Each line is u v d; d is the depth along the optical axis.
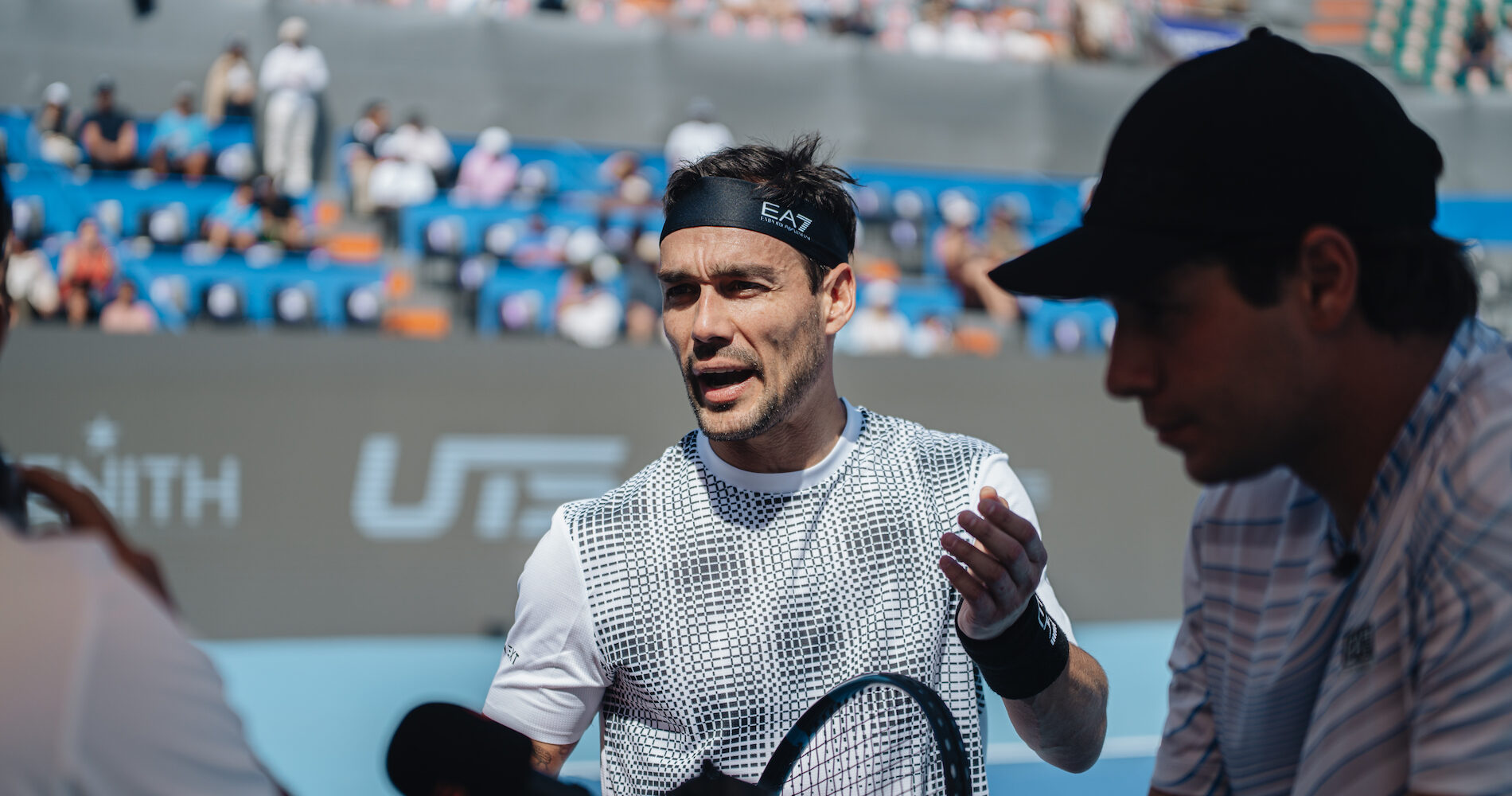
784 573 1.44
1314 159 0.82
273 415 4.93
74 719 0.63
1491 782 0.76
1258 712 1.04
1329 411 0.87
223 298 6.87
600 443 5.17
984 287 7.71
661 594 1.43
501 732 1.02
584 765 3.58
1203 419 0.87
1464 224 8.08
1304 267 0.83
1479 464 0.78
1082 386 5.54
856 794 1.38
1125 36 9.42
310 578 4.90
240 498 4.88
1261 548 1.06
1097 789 3.65
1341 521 0.94
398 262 7.23
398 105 7.55
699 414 1.45
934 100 7.89
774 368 1.42
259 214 7.11
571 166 7.65
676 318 1.46
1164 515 5.57
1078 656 1.49
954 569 1.20
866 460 1.51
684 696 1.41
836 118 7.79
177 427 4.86
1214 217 0.83
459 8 8.19
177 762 0.67
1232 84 0.85
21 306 6.52
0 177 0.82
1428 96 8.07
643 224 7.43
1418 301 0.84
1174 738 1.19
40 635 0.64
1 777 0.61
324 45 7.49
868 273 7.83
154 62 7.43
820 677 1.42
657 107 7.70
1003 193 8.01
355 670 4.58
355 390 5.00
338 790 3.46
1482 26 9.84
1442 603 0.79
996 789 3.64
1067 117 8.05
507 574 5.07
